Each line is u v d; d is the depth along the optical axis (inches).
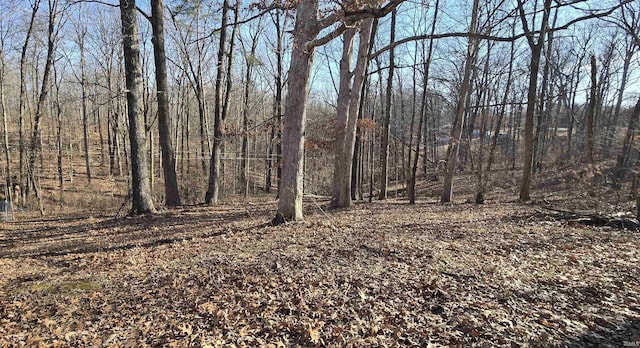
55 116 1296.8
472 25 551.8
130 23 469.4
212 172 641.0
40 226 474.3
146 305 194.7
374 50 729.6
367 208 532.7
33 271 270.8
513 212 423.5
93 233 402.0
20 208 690.8
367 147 1304.1
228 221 427.2
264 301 181.0
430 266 218.7
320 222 363.3
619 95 1000.9
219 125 637.3
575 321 148.5
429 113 1445.6
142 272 251.8
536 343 131.3
